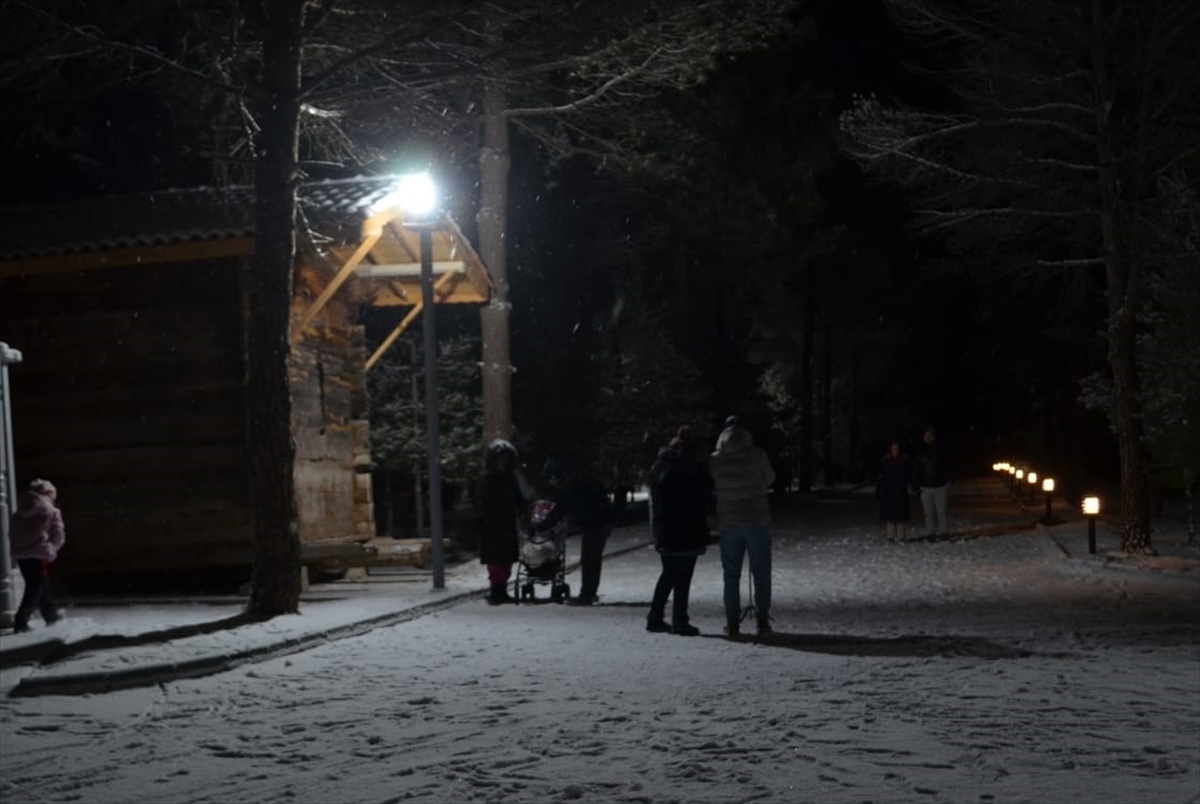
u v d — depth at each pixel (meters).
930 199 26.27
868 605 17.02
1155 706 9.05
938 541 28.34
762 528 13.88
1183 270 22.45
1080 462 62.25
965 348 77.31
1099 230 28.00
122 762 8.14
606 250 40.38
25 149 30.61
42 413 20.16
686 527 13.95
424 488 36.41
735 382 51.88
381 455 31.59
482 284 24.78
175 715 9.72
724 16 23.70
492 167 27.80
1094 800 6.47
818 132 47.19
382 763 7.86
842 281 66.31
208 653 11.83
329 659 12.41
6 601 14.42
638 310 40.94
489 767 7.62
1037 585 19.19
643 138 30.86
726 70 42.53
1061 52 23.91
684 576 14.07
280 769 7.80
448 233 21.22
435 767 7.67
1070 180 25.48
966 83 25.58
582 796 6.84
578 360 39.69
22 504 14.14
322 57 19.38
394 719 9.27
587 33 18.80
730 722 8.73
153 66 20.38
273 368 15.82
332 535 22.09
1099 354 45.09
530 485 18.50
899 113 24.98
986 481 67.88
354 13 17.80
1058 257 32.06
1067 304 36.47
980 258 34.34
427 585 20.41
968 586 19.27
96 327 20.06
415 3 17.23
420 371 32.66
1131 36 23.11
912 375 80.06
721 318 51.16
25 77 20.55
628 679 10.77
